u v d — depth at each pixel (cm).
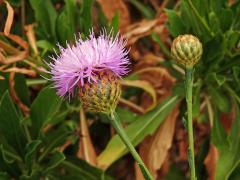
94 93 27
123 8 43
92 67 27
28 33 38
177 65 40
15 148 35
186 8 36
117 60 27
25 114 38
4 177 34
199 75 38
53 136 36
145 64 44
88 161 38
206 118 43
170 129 39
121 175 45
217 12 38
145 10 48
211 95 39
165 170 44
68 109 39
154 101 39
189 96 28
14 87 37
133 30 42
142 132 37
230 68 38
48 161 37
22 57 36
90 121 41
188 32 37
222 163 36
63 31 38
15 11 40
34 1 38
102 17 43
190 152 27
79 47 28
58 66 28
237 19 39
